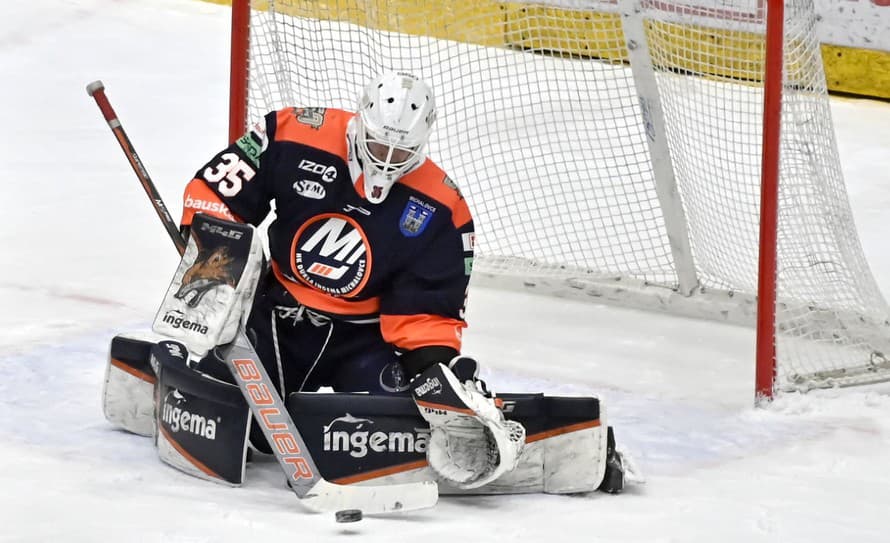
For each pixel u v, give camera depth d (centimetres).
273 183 1195
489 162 2119
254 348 1223
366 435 1140
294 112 1206
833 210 1586
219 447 1159
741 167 1945
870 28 3003
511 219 1905
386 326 1196
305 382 1259
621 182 1870
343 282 1196
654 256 1859
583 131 2111
